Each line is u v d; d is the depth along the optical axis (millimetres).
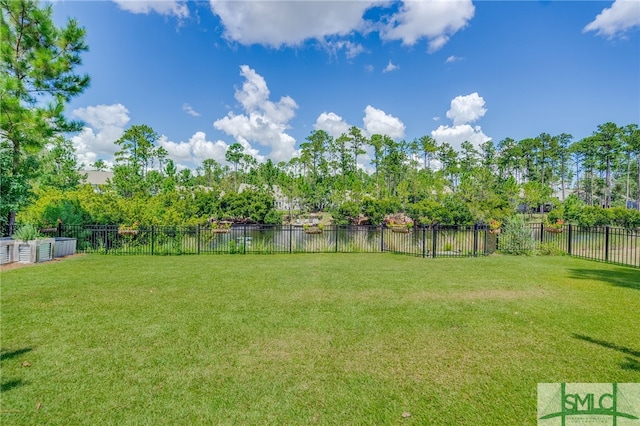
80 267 8789
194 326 4527
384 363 3529
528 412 2719
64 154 25469
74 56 11172
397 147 59938
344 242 15055
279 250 13094
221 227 13734
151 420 2594
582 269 8906
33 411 2684
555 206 37375
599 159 54531
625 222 26984
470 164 63531
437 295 6219
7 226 10961
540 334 4328
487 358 3652
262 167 64312
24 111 9766
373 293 6344
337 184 41500
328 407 2768
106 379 3162
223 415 2658
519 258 11023
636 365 3494
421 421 2602
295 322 4723
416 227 13734
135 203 16047
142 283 7008
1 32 10328
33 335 4172
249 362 3525
